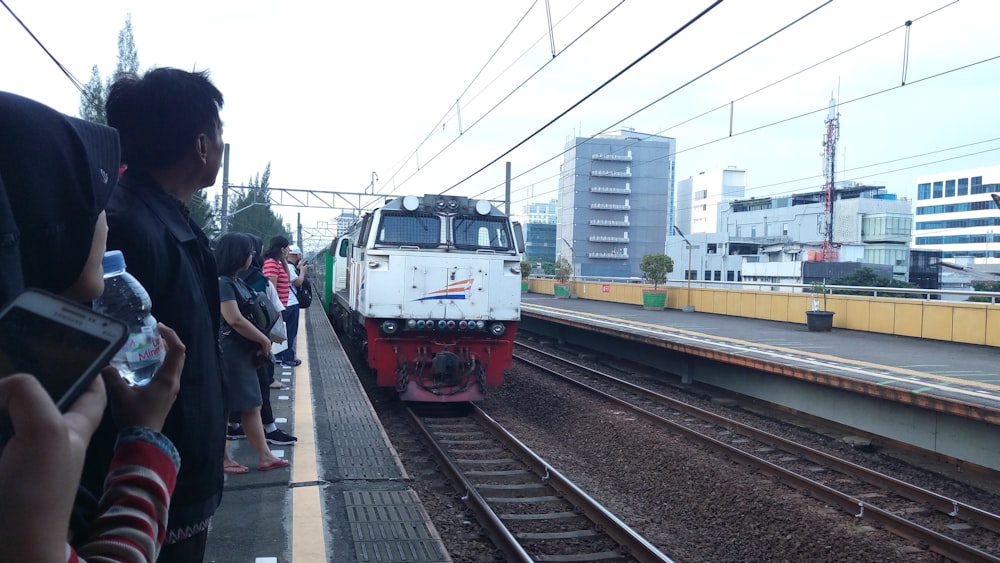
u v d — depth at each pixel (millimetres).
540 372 15125
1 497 801
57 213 1283
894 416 9570
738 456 8406
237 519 4715
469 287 10359
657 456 8617
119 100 2137
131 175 2072
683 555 5879
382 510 5090
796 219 60062
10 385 825
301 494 5238
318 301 25656
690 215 92875
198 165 2211
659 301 24547
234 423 6703
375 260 10125
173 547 1864
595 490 7492
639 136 82000
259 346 5469
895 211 56531
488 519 5926
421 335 10484
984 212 73250
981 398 8539
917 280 46906
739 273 52500
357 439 6965
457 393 10414
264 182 51125
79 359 974
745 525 6520
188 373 1896
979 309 14391
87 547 1098
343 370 10852
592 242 80875
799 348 13516
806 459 8742
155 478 1233
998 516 6477
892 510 7008
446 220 10680
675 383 14500
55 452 830
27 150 1229
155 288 1858
